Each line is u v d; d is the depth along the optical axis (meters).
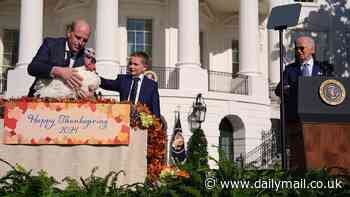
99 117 5.19
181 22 23.53
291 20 6.30
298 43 7.09
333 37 30.27
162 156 5.81
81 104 5.18
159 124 5.83
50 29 27.41
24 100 5.13
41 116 5.11
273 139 24.69
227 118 24.59
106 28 22.44
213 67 29.14
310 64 7.08
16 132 5.07
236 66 29.62
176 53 26.06
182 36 23.42
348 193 4.64
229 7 28.61
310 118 5.54
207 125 23.02
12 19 28.23
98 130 5.18
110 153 5.20
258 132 24.52
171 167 5.43
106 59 22.23
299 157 5.69
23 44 22.48
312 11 30.17
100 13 22.61
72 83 5.64
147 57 7.43
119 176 5.16
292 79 7.01
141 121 5.39
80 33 6.00
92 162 5.15
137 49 25.88
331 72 7.17
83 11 25.72
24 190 4.17
